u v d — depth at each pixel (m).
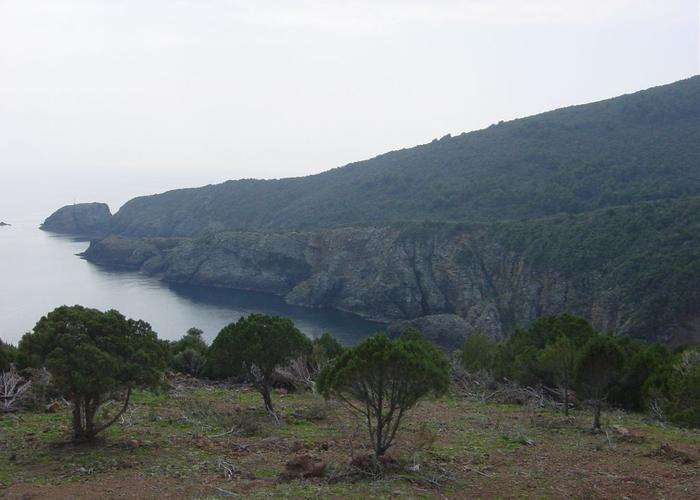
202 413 14.13
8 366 16.19
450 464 10.24
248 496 8.15
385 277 93.00
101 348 10.82
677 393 16.70
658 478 9.56
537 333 24.83
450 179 128.25
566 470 10.02
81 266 124.56
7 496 8.17
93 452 10.46
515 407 18.70
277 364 15.39
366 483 8.88
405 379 9.74
